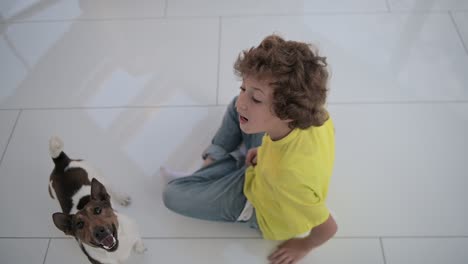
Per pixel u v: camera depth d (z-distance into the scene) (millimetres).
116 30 1930
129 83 1766
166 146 1600
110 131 1643
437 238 1354
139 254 1367
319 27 1874
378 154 1532
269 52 856
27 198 1500
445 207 1410
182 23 1932
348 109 1642
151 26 1931
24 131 1655
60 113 1698
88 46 1887
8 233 1431
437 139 1552
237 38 1866
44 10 2014
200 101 1702
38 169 1561
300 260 1332
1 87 1782
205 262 1347
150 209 1456
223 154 1456
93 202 1152
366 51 1791
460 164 1493
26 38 1926
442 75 1703
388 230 1377
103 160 1569
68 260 1372
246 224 1407
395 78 1710
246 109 938
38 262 1371
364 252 1340
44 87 1774
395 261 1322
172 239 1394
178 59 1824
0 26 1968
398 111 1626
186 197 1362
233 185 1303
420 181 1467
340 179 1484
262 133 1343
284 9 1939
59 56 1861
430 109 1623
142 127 1648
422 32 1825
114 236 1165
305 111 885
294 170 978
